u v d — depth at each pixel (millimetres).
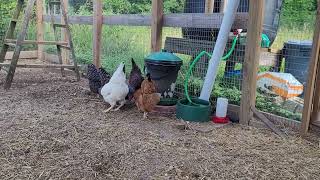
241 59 1858
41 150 1319
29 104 1969
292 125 1643
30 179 1110
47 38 3477
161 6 2176
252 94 1700
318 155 1356
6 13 3529
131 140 1432
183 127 1629
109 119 1729
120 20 2527
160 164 1218
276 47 2176
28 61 3520
